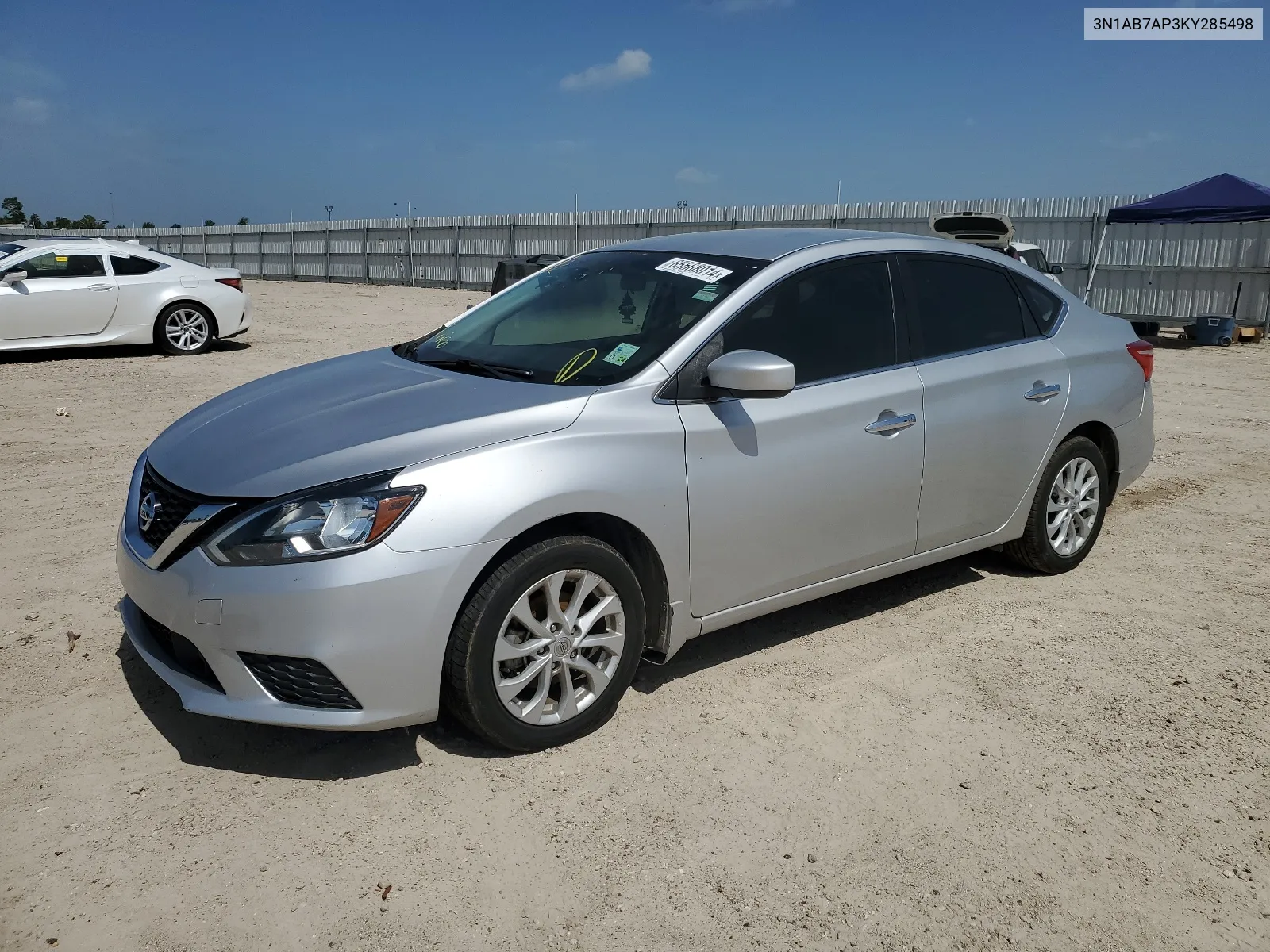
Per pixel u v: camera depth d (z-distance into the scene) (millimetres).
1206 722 3572
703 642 4195
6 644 4004
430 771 3170
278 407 3619
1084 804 3068
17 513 5789
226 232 40094
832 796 3082
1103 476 5039
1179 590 4836
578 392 3385
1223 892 2686
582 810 2982
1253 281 17609
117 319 12242
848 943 2469
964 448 4289
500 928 2496
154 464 3445
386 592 2887
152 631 3350
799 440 3727
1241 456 7703
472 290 31219
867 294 4098
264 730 3395
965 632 4320
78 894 2580
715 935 2488
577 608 3275
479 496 3008
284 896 2592
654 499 3357
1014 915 2584
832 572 3982
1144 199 18922
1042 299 4832
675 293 3848
